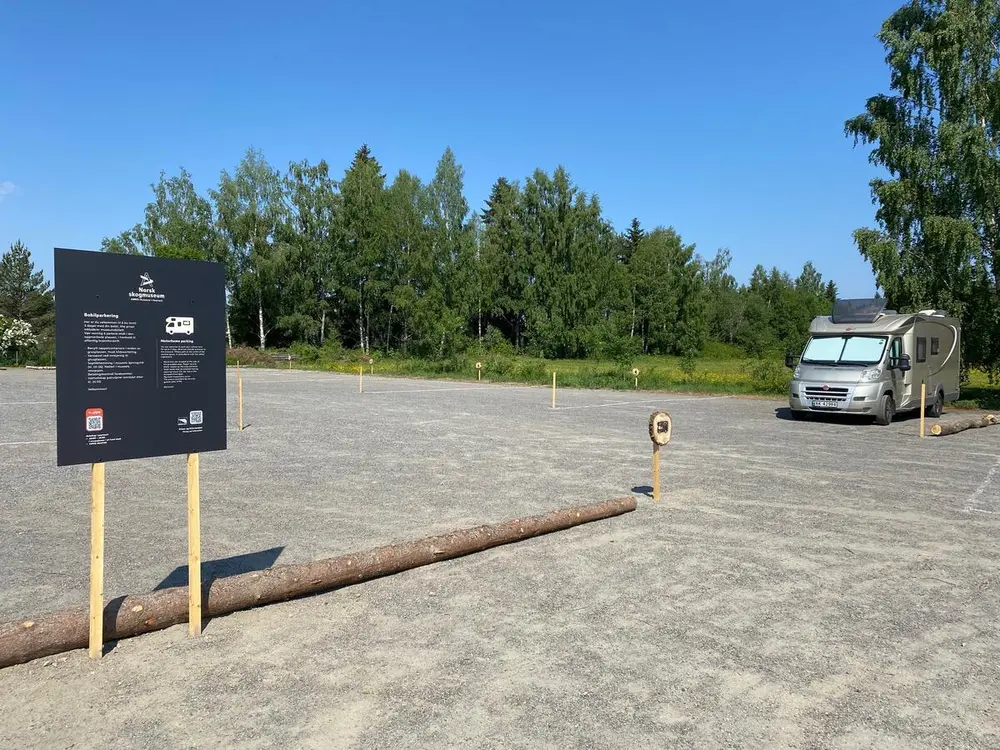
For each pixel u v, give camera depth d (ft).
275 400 76.95
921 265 83.46
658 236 267.18
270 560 20.83
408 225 214.07
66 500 28.50
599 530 24.29
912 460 39.09
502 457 39.17
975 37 80.23
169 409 14.89
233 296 218.59
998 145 79.46
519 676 13.75
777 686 13.41
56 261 13.44
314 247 220.84
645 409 69.77
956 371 68.28
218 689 13.23
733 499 29.01
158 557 21.04
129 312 14.29
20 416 58.54
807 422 59.16
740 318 298.15
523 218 241.76
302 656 14.61
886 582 19.25
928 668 14.20
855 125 89.35
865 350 57.98
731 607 17.39
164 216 217.36
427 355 168.96
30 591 18.13
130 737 11.64
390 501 28.37
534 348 225.35
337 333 224.12
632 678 13.69
